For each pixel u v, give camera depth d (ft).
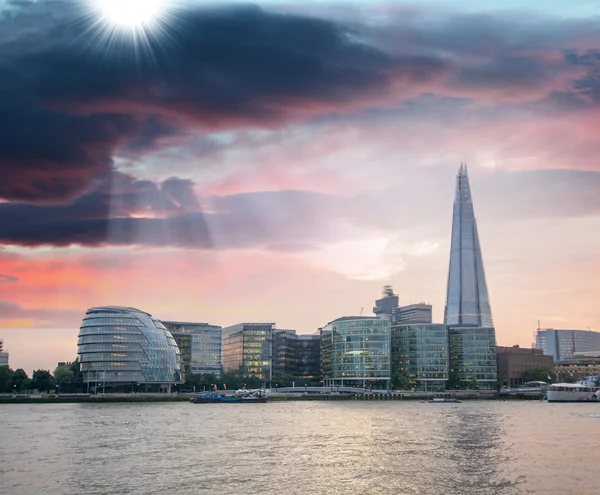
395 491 308.81
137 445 465.06
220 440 494.18
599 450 435.94
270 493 304.30
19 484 325.42
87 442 483.51
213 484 323.16
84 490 311.47
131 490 310.65
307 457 405.59
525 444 467.52
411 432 553.64
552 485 321.52
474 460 393.50
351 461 389.60
